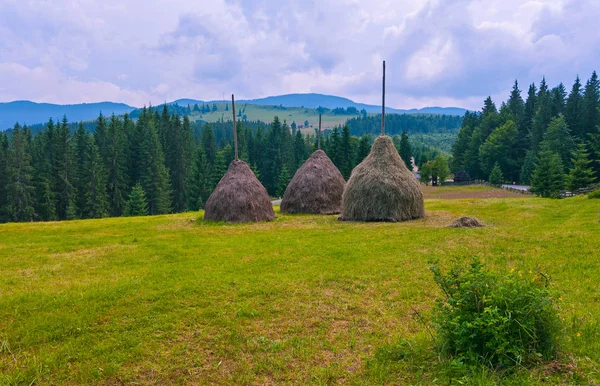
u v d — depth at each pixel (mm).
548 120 71438
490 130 89875
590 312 6055
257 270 9617
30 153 61750
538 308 4441
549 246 10789
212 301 7562
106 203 56375
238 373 5023
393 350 5320
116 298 7770
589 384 3918
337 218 19625
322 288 8195
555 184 48188
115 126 64688
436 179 88438
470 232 13633
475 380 4133
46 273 9922
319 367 5062
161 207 59594
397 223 17016
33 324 6562
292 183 23469
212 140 83125
